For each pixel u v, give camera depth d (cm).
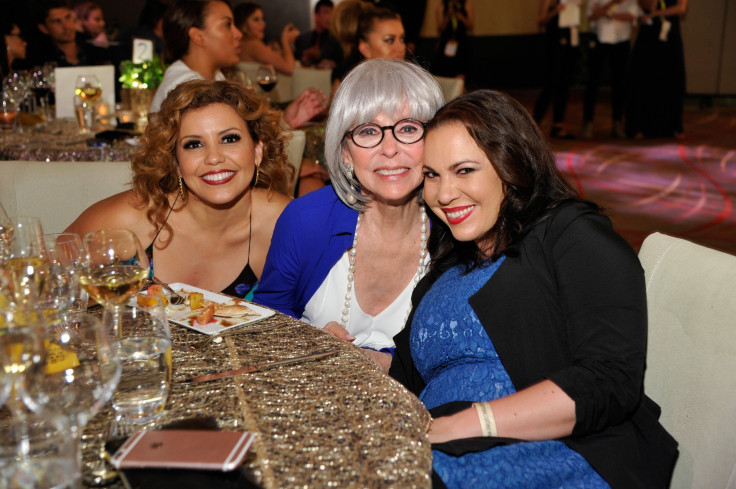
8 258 146
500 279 145
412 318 168
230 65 363
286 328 136
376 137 172
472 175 146
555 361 140
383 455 91
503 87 1221
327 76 586
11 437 95
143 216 203
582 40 1160
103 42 537
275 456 91
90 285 121
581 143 798
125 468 87
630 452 127
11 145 305
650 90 811
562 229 143
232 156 194
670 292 142
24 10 505
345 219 185
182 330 135
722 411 126
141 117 358
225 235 210
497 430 123
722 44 1015
